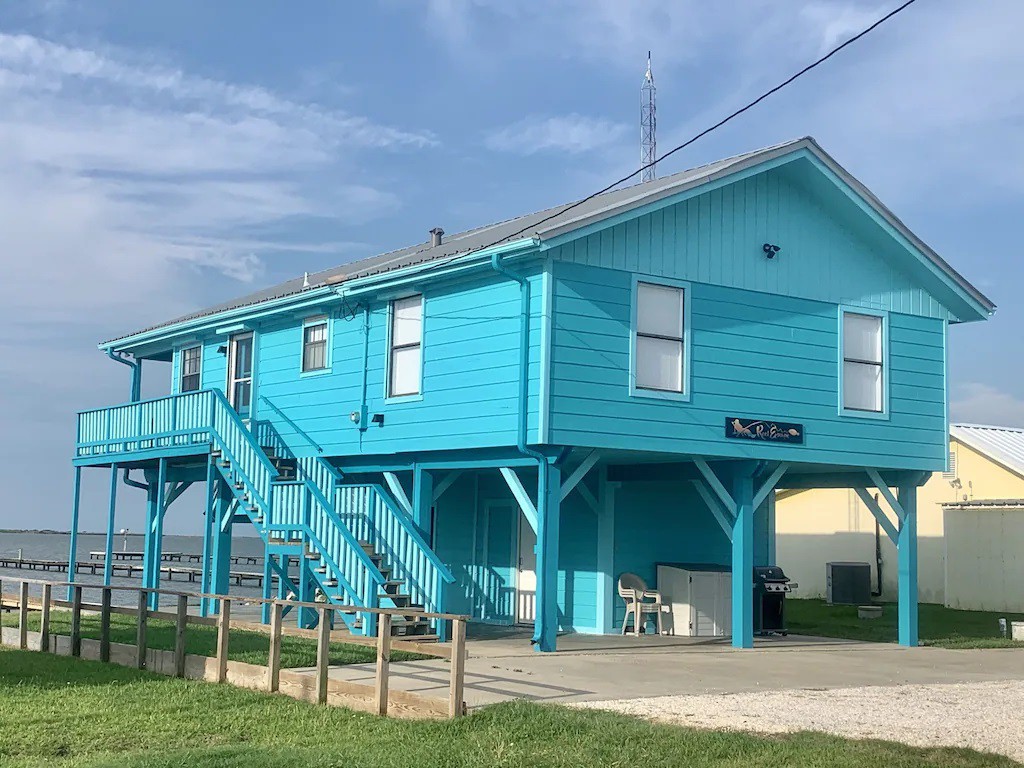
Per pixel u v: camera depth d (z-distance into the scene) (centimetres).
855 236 2038
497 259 1695
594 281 1731
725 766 899
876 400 2036
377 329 2005
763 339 1902
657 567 2170
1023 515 2952
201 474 2486
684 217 1833
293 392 2198
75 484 2619
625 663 1545
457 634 1074
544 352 1672
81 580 5728
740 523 1888
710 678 1418
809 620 2669
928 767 902
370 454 1981
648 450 1758
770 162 1870
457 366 1823
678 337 1814
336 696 1171
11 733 1023
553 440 1666
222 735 1030
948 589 3117
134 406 2427
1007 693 1344
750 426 1867
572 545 2188
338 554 1786
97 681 1309
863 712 1160
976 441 3278
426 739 991
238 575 5266
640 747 952
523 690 1257
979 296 2117
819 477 2244
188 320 2525
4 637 1717
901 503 2103
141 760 906
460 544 2280
